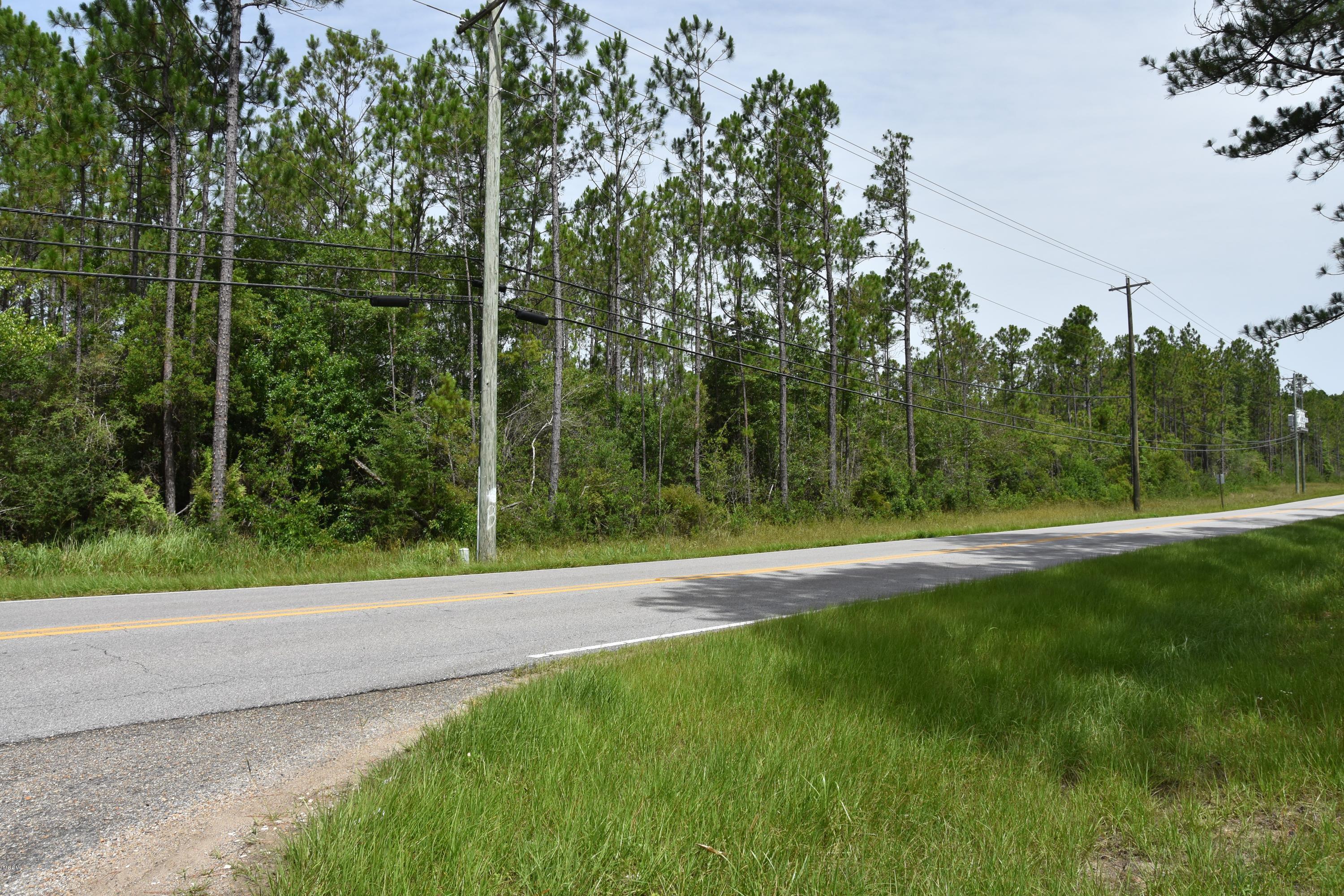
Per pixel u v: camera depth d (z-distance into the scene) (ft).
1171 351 255.70
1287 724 15.08
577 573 42.93
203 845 10.50
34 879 9.47
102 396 78.59
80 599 30.96
